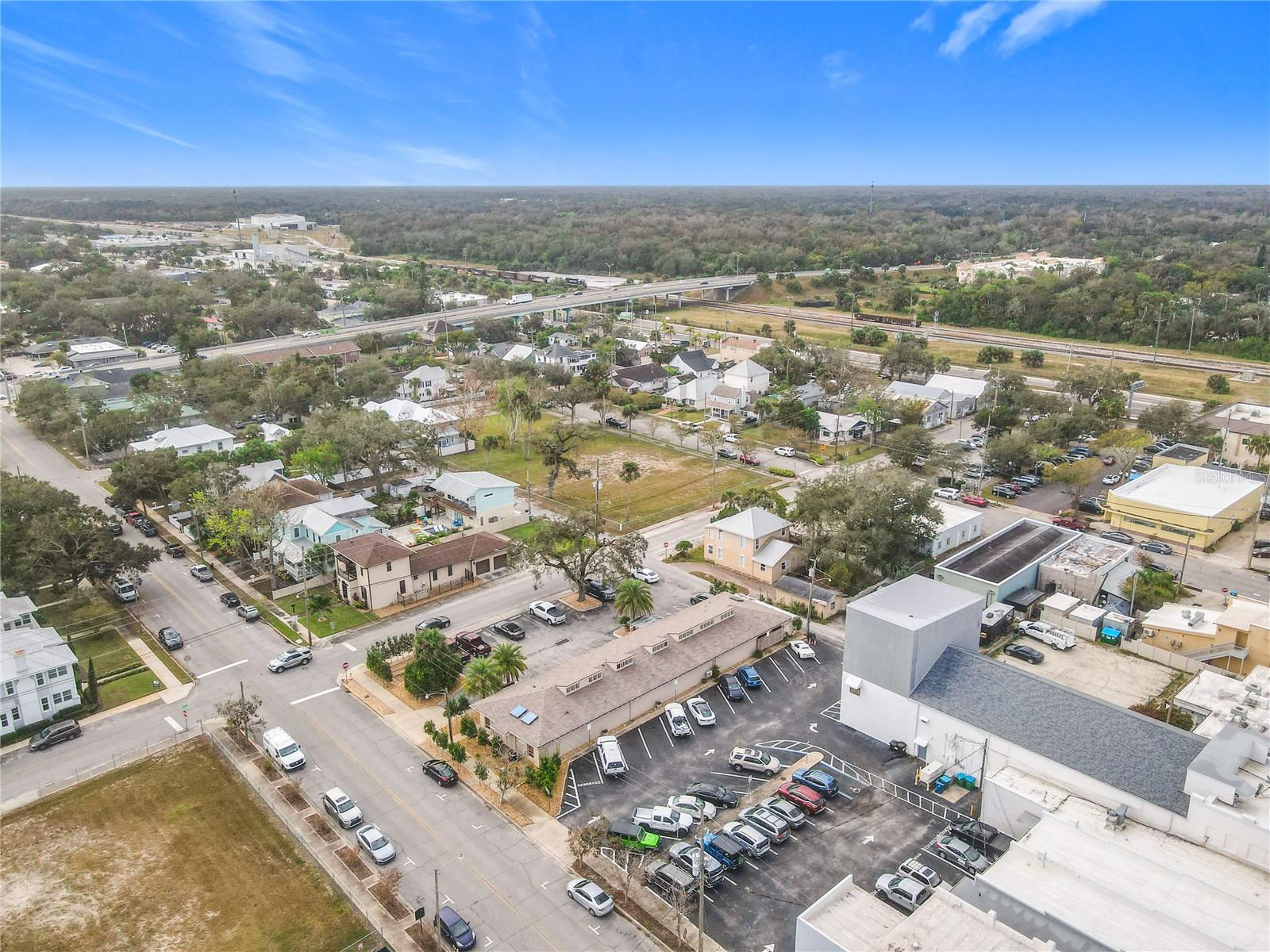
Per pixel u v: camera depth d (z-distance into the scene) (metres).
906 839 58.88
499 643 86.06
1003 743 61.97
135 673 80.94
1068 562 98.12
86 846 59.25
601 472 142.88
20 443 157.25
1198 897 47.72
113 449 150.00
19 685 71.44
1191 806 52.16
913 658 66.94
